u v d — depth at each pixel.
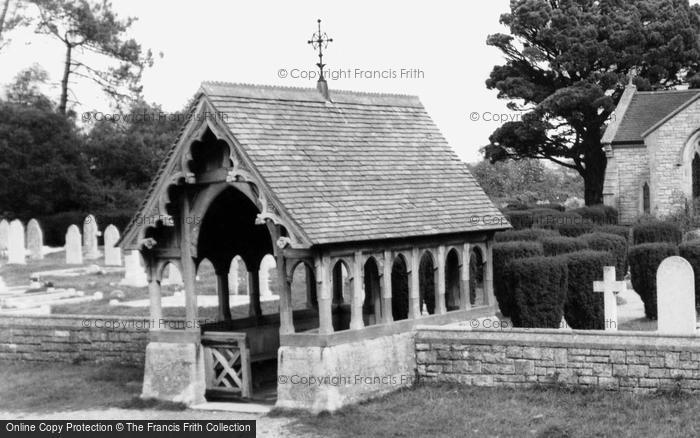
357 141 22.77
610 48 77.19
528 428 18.41
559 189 100.88
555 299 25.34
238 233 24.12
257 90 21.61
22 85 75.06
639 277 29.48
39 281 42.91
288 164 20.59
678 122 58.91
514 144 79.44
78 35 73.62
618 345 20.05
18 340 26.84
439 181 23.67
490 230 23.72
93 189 71.19
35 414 21.20
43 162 69.50
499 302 27.08
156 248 21.88
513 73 81.69
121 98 75.19
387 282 21.45
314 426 19.08
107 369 25.31
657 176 59.50
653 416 18.48
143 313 32.78
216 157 21.11
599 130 77.62
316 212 20.06
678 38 77.00
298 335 20.08
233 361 21.66
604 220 59.72
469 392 21.00
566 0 79.62
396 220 21.50
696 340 19.45
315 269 20.03
